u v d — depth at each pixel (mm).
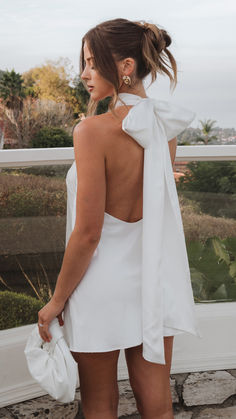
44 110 29656
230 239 1953
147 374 1173
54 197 1734
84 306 1074
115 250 1077
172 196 1088
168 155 1087
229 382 1844
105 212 1069
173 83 1127
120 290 1072
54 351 1134
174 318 1120
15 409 1677
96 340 1071
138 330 1099
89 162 1002
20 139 29047
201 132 37188
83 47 1102
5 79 28984
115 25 1048
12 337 1699
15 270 1705
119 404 1718
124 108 1049
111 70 1040
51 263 1759
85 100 30203
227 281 1965
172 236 1110
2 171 1639
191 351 1906
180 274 1123
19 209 1685
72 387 1120
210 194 1897
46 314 1119
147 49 1047
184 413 1689
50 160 1697
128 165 1042
